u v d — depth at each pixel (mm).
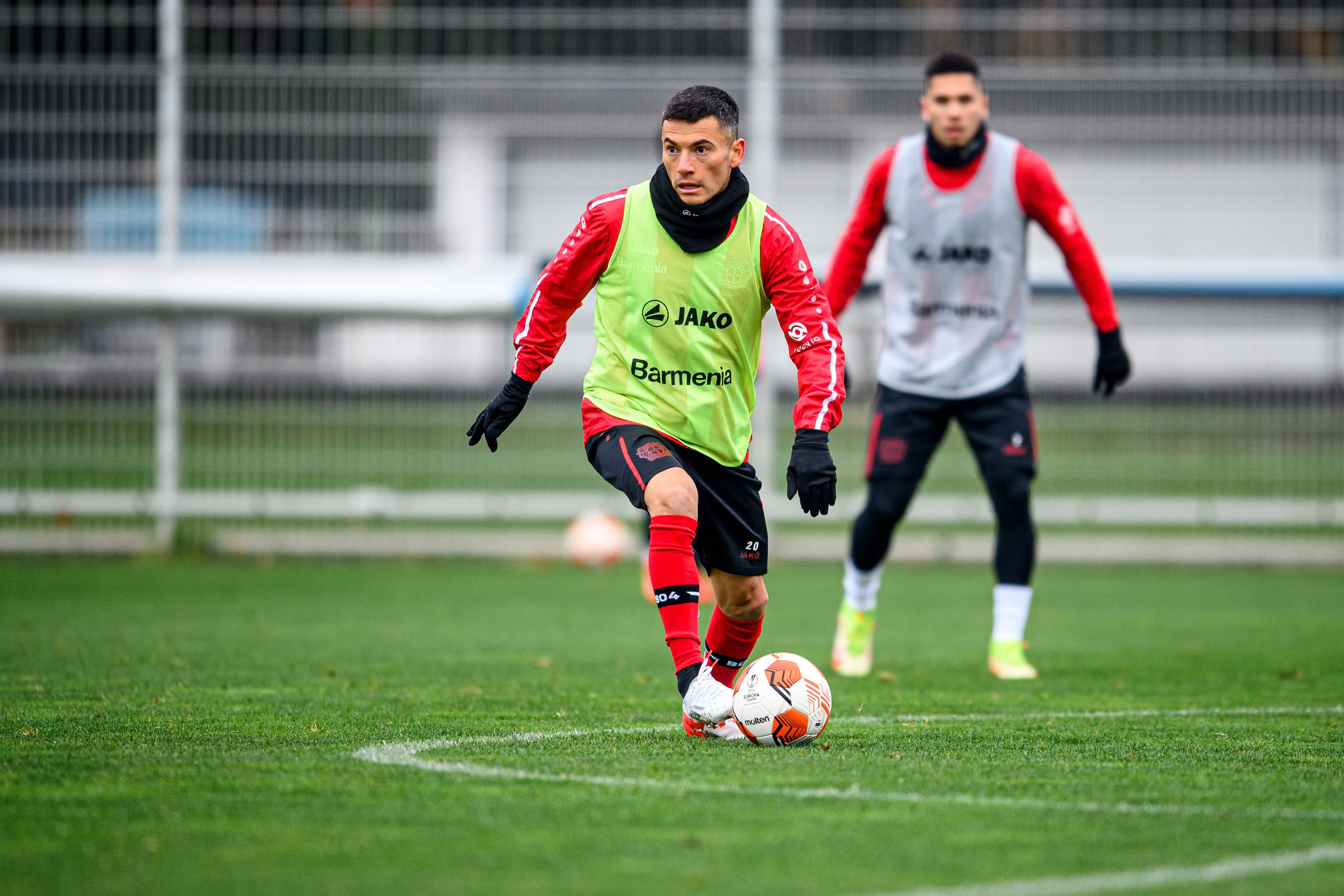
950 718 18594
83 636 26453
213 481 40531
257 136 39844
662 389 16391
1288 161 39531
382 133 39719
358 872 10617
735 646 17266
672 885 10328
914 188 23422
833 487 15641
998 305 23562
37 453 40281
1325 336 39625
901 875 10594
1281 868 10852
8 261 39000
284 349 40062
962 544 41125
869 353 39812
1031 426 23641
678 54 40812
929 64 23469
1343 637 28438
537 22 40500
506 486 40562
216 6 40656
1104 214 39844
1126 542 41250
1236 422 40125
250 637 26703
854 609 23844
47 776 13852
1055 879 10516
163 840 11477
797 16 40188
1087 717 18672
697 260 16203
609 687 21125
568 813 12398
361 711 18453
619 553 40469
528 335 16656
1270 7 40281
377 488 40594
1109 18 40125
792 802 12852
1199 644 27516
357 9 40625
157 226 39750
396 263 39500
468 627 28578
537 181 39719
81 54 40375
